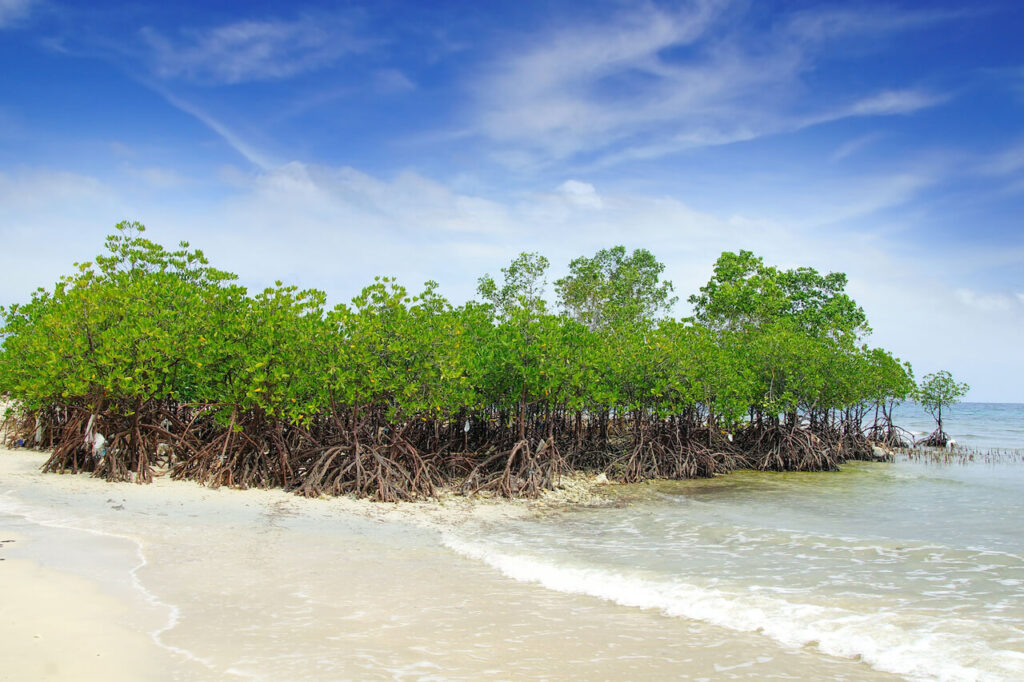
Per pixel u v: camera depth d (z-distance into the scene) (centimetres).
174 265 2241
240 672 640
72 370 1650
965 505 1870
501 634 792
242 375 1650
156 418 1819
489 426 2402
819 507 1822
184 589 884
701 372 2402
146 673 625
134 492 1548
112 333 1603
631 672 695
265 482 1744
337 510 1523
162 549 1075
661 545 1307
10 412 2356
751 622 863
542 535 1386
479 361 1970
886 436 3794
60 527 1177
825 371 2905
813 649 776
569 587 1002
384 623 808
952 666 730
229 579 943
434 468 1922
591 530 1454
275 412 1738
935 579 1079
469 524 1477
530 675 676
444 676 662
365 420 1836
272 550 1121
